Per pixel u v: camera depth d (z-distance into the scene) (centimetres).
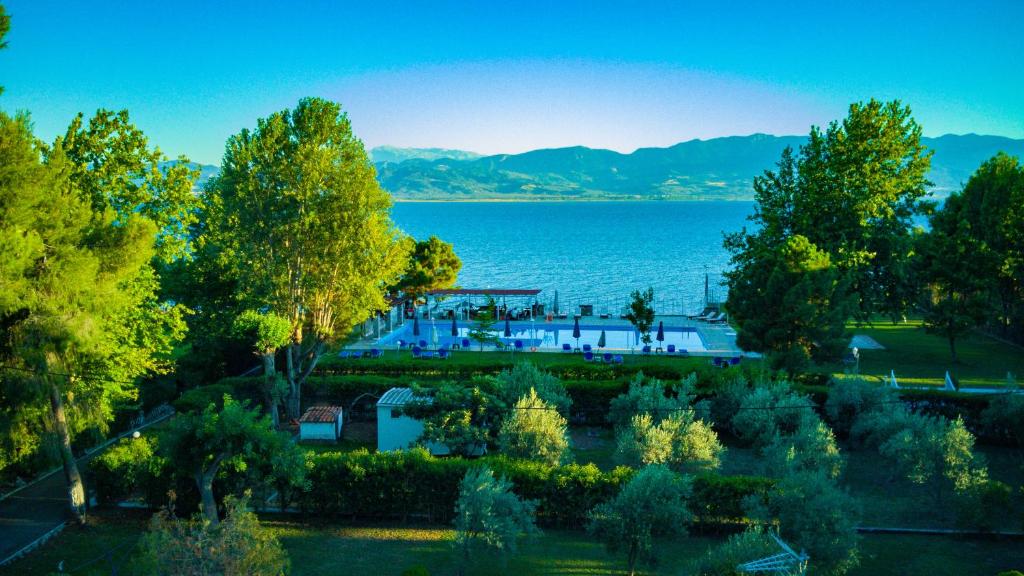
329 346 3897
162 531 1653
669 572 2098
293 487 2511
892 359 4916
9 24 2231
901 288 4819
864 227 4712
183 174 3422
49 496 2730
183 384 4153
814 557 1875
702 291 10706
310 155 3569
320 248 3691
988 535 2341
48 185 2352
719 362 4653
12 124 2203
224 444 2245
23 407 2328
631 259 15838
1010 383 3388
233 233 3722
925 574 2070
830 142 4888
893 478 2827
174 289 4234
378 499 2545
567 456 2845
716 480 2422
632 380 3694
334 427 3466
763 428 3073
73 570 2123
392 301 6569
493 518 1953
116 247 2519
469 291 6888
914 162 4791
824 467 2573
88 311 2403
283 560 1753
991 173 6134
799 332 3947
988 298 4994
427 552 2258
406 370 4297
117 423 3450
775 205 5150
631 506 1956
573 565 2147
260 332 3456
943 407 3378
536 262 15338
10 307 2164
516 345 5353
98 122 3153
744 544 1694
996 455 3150
